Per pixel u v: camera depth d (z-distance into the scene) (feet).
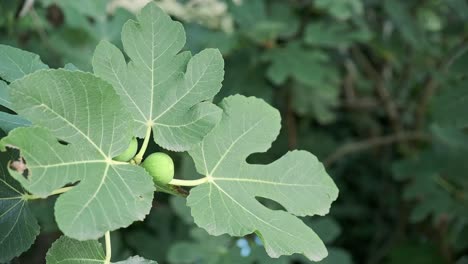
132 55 2.88
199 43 6.54
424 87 8.44
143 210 2.63
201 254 5.26
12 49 3.09
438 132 7.14
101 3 5.82
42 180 2.54
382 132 9.94
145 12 2.90
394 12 7.30
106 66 2.85
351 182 9.66
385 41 8.16
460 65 5.07
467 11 7.69
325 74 7.13
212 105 2.88
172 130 2.88
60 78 2.60
